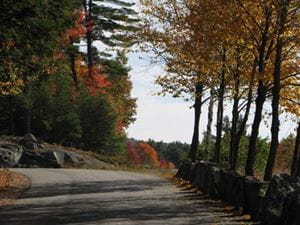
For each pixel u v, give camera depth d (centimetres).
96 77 7862
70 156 6103
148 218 2006
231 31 2691
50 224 1867
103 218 2005
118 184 3559
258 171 5750
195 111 4366
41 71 2870
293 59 2942
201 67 3394
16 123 6856
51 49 2559
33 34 2434
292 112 3138
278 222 1589
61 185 3412
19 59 2592
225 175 2516
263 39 2641
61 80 7019
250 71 3150
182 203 2503
